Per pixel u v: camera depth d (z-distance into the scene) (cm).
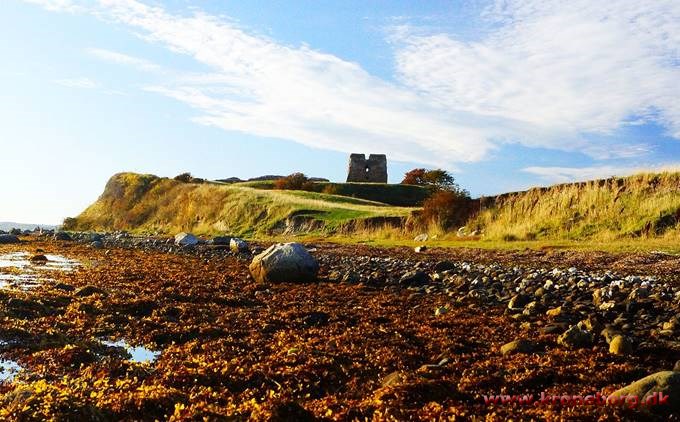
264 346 1151
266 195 6944
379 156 11931
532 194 4097
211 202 7344
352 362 1039
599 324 1271
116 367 965
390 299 1677
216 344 1148
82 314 1366
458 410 784
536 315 1416
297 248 2070
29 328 1214
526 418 756
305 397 871
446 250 3319
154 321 1344
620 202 3500
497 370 973
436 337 1223
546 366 978
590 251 2795
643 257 2477
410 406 800
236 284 1989
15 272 2255
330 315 1446
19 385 855
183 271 2369
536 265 2439
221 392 875
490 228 3972
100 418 735
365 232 4800
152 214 8338
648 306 1429
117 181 9838
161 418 755
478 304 1593
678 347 1088
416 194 9150
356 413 773
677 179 3409
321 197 7162
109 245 4072
